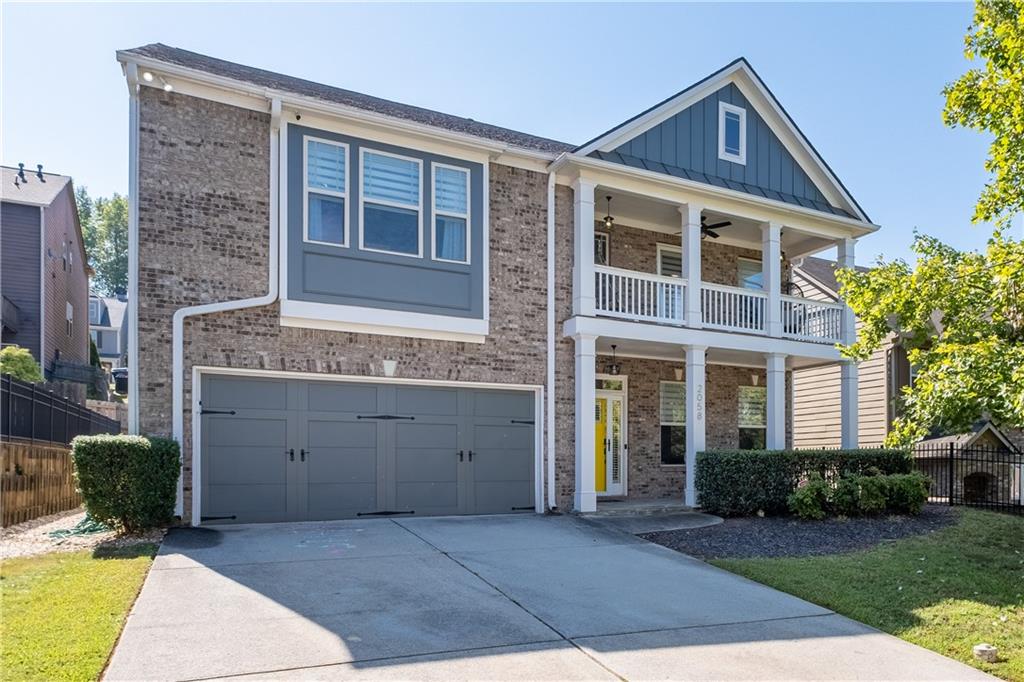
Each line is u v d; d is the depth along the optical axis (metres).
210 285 9.48
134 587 6.04
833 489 11.23
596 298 12.47
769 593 6.91
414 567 7.35
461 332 11.08
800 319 14.50
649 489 14.56
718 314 13.37
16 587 5.95
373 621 5.53
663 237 15.05
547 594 6.57
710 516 11.44
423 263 10.88
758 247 16.12
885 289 9.88
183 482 9.20
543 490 11.67
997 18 8.06
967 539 9.52
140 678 4.24
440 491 10.98
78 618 5.13
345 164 10.44
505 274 11.66
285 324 9.94
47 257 22.09
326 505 10.16
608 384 14.38
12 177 23.72
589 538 9.45
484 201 11.48
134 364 9.01
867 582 7.27
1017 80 7.38
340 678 4.39
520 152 11.66
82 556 7.23
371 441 10.53
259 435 9.79
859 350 10.09
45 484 10.71
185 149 9.49
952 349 7.81
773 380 13.44
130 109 9.23
